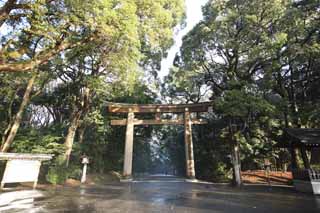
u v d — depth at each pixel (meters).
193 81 18.17
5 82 15.19
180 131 32.81
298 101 18.16
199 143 26.14
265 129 20.77
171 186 14.11
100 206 7.12
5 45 10.09
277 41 13.96
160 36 13.15
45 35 9.05
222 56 17.61
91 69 16.66
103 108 22.58
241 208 7.21
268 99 18.12
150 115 27.36
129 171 19.28
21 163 11.50
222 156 22.86
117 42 11.25
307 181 12.10
